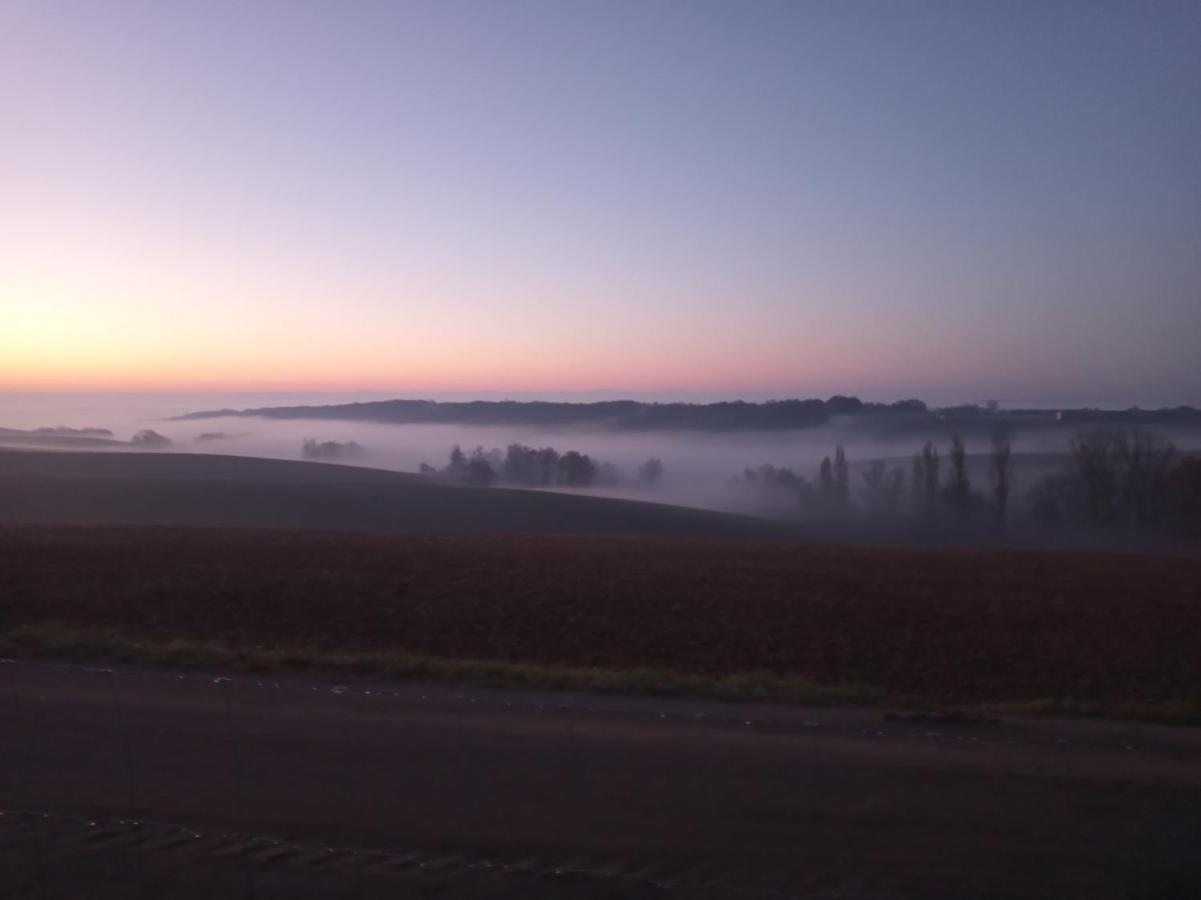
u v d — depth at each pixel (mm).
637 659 16844
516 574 25328
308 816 8023
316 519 57781
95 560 24359
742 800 8594
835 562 31188
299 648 16203
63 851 7203
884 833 8000
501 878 6984
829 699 13352
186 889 6684
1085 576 29234
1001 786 9148
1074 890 7121
